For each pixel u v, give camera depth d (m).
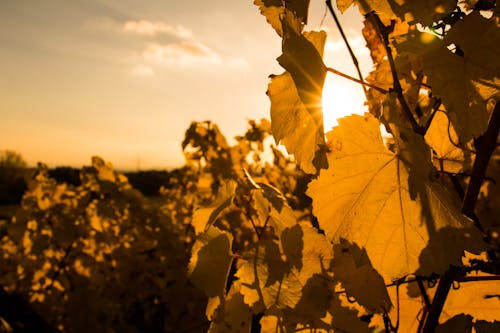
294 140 0.40
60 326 2.26
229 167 1.98
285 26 0.40
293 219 0.48
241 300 0.48
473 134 0.36
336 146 0.40
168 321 2.06
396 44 0.39
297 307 0.44
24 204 2.34
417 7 0.40
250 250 0.46
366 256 0.42
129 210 2.26
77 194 2.33
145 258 2.37
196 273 0.49
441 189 0.39
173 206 2.85
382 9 0.41
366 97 0.53
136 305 2.43
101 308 2.21
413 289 0.55
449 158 0.54
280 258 0.45
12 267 2.79
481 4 0.43
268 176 2.62
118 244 2.58
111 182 2.25
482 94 0.36
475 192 0.45
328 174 0.41
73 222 2.29
